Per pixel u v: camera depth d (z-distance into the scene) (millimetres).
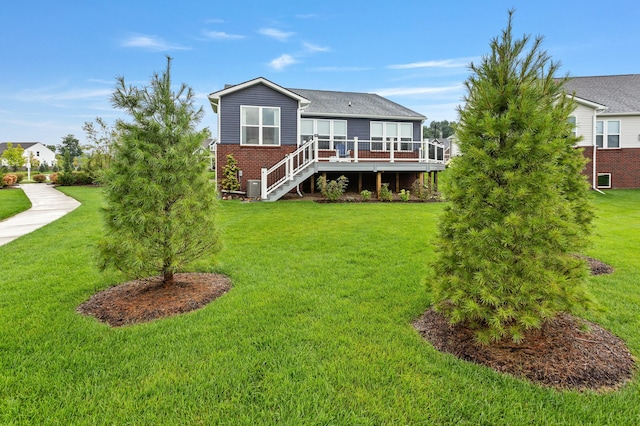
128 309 3590
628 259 5359
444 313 3064
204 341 2961
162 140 3922
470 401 2230
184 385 2396
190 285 4281
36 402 2227
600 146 17641
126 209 3676
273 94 14344
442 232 3135
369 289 4145
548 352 2686
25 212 11172
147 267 3812
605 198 14102
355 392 2326
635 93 18594
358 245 6258
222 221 8500
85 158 25828
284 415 2127
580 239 2852
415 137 18703
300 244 6344
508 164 2699
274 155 14406
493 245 2693
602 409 2145
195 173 4039
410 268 4938
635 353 2732
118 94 3770
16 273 4801
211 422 2072
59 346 2887
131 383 2420
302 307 3633
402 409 2176
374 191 16766
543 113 2826
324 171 13586
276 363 2646
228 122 14016
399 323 3295
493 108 2912
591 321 3244
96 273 4734
